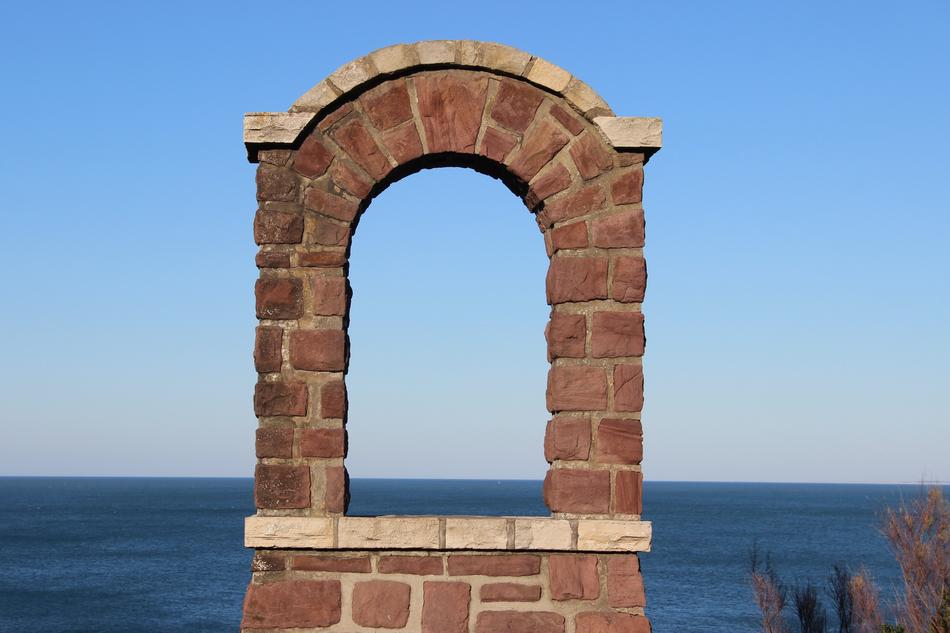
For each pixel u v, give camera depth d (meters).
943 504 14.40
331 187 6.59
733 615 41.75
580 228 6.62
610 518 6.38
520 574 6.32
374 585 6.29
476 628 6.27
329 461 6.38
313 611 6.25
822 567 56.28
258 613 6.23
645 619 6.30
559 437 6.46
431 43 6.62
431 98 6.67
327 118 6.64
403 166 6.70
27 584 52.88
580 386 6.50
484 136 6.66
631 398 6.49
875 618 15.49
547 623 6.28
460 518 6.30
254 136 6.50
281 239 6.53
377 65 6.59
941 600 13.36
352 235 6.72
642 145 6.61
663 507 149.88
